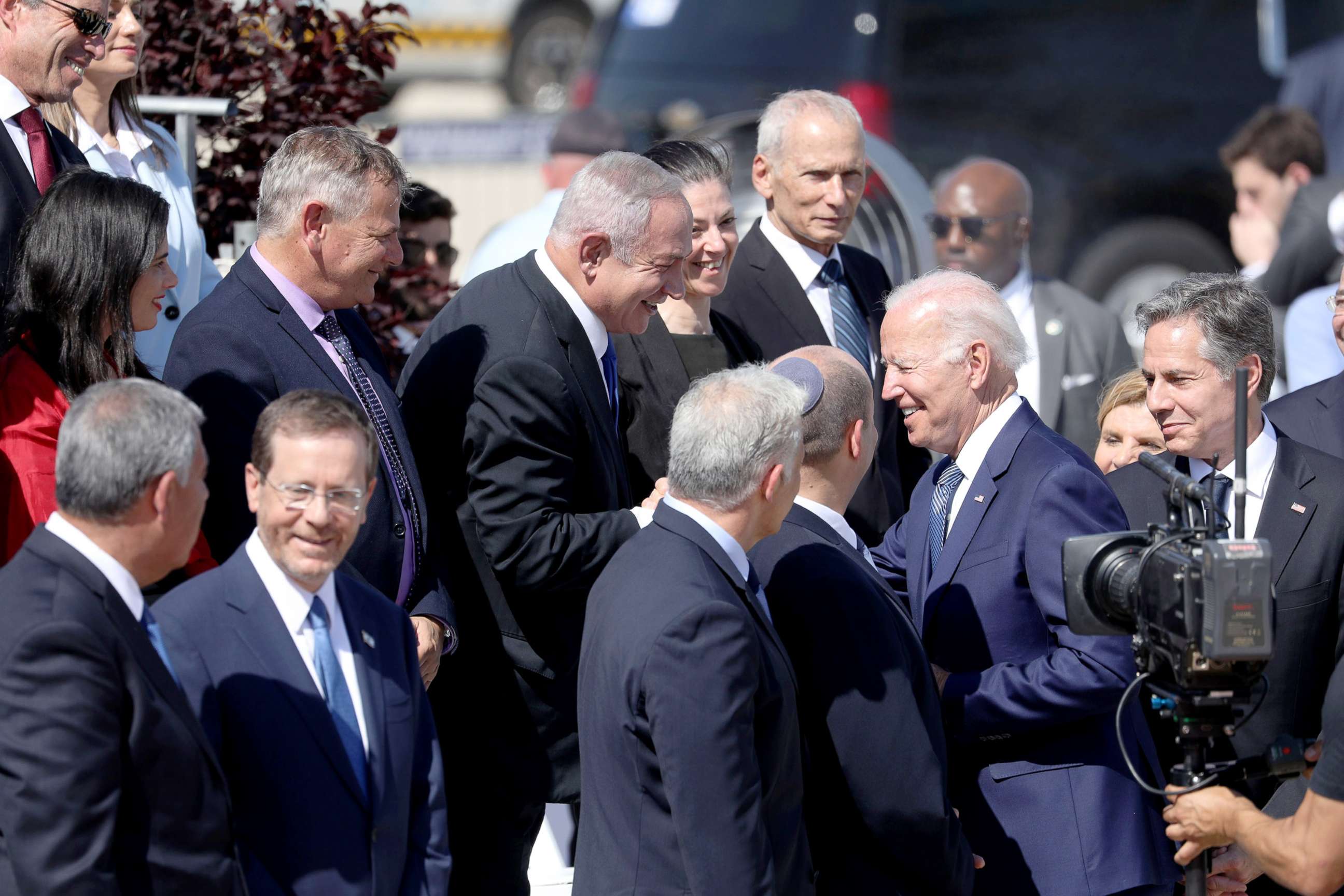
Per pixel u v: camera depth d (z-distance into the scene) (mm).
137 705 9352
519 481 12719
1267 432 13703
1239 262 35844
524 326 13141
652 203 13086
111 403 9523
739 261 17734
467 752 13820
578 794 13812
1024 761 12320
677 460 10914
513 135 36188
